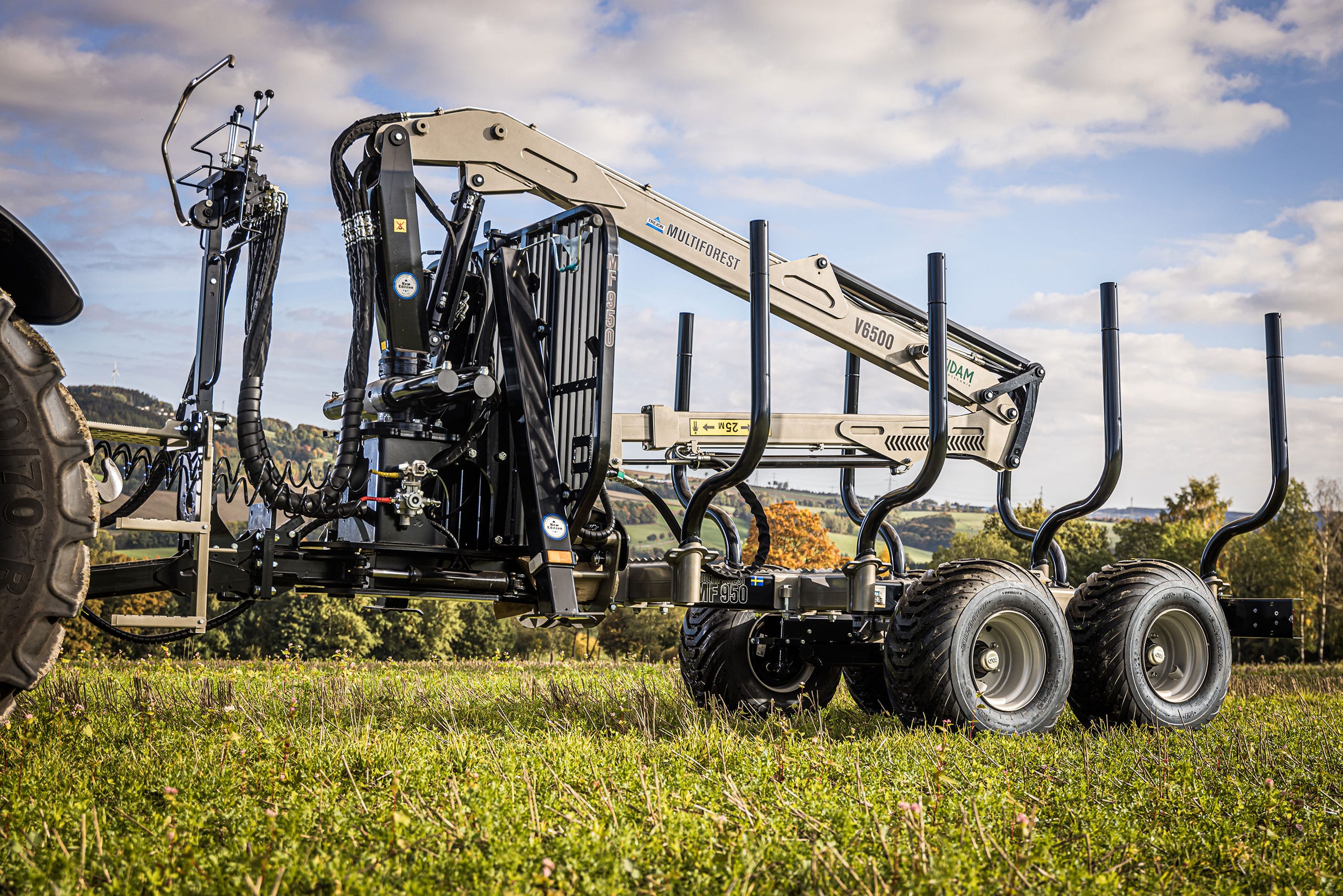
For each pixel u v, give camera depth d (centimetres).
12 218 327
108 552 895
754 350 596
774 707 714
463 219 594
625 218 659
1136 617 657
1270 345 760
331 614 2773
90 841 303
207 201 517
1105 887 289
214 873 274
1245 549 3931
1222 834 355
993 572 613
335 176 551
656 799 352
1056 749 525
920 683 589
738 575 632
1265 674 1430
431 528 534
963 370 815
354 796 362
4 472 310
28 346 315
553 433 559
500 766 414
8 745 452
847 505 834
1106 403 723
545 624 567
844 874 287
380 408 554
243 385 502
